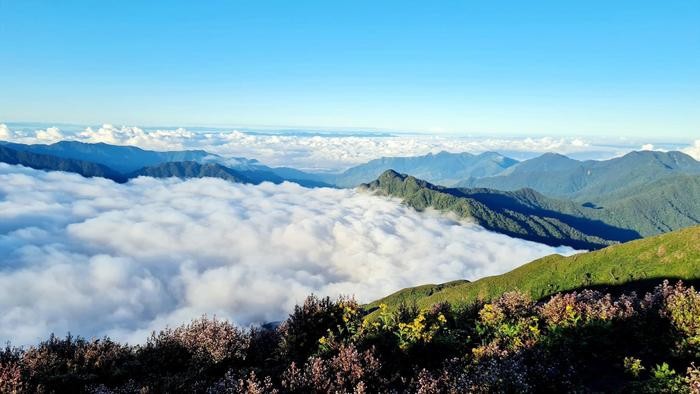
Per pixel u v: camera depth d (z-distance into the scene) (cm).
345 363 1349
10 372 1307
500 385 1212
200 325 1752
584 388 1288
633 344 1619
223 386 1275
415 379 1412
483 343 1716
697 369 1252
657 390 1240
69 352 1592
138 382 1465
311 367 1352
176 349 1641
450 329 1970
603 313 1694
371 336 1709
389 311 2069
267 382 1271
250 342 1753
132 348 1689
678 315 1579
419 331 1722
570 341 1579
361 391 1206
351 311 1898
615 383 1395
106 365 1534
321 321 1831
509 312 2075
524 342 1620
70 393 1397
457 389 1211
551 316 1869
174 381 1404
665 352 1538
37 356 1453
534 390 1269
